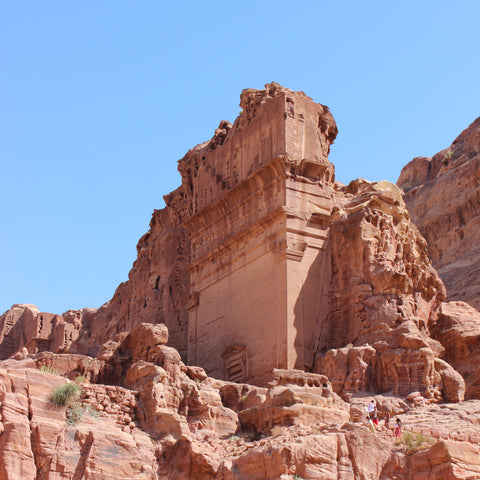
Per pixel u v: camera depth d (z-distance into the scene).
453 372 41.81
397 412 39.41
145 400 35.59
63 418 33.31
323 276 46.44
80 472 31.91
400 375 41.34
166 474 33.09
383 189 49.00
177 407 36.16
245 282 48.03
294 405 34.75
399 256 46.94
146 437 34.06
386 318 43.72
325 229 47.31
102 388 35.09
